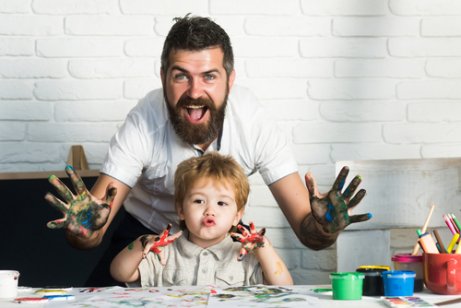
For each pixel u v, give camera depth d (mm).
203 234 1819
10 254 2473
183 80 1899
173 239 1722
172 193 2092
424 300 1314
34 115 2672
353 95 2686
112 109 2668
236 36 2660
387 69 2689
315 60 2676
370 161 2322
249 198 2678
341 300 1334
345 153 2684
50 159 2672
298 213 2020
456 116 2703
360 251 2334
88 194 1556
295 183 2064
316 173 2682
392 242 2684
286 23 2670
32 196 2510
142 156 2037
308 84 2678
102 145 2674
